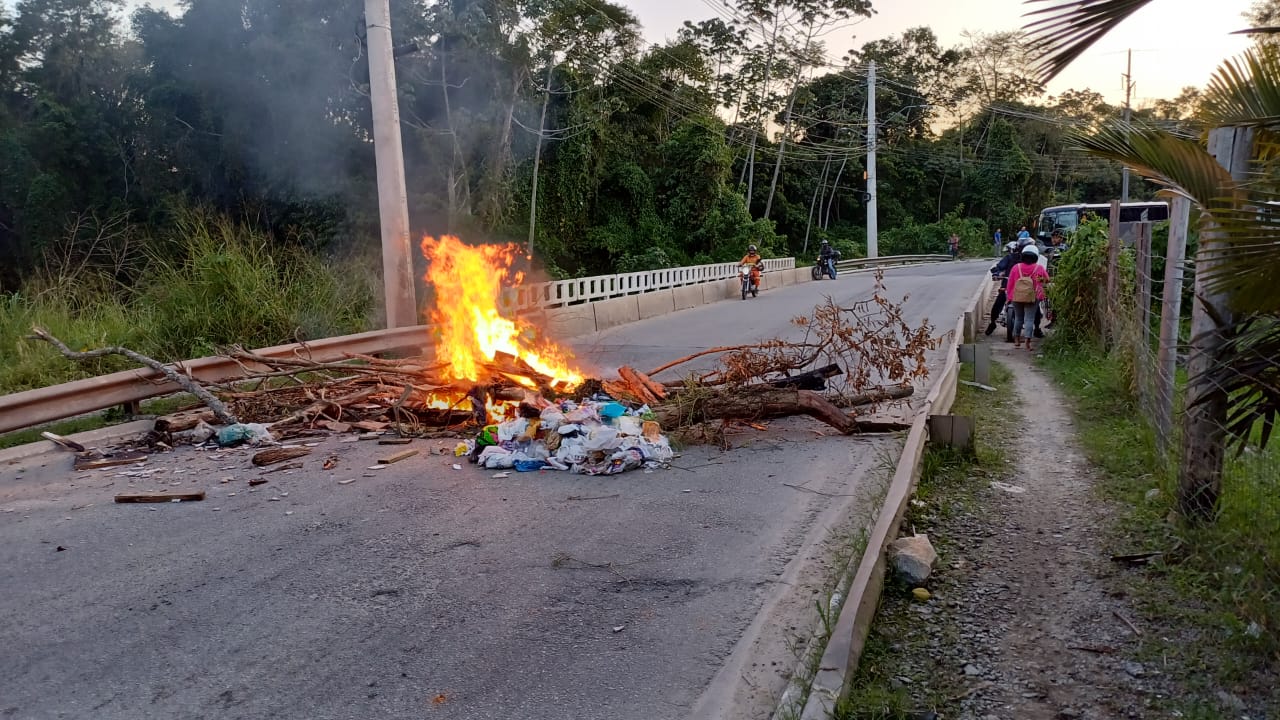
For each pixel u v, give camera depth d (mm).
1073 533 4910
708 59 59281
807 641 3727
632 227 47094
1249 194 3625
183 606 4172
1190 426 4566
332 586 4395
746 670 3500
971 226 69312
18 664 3623
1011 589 4172
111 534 5242
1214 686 3191
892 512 4668
